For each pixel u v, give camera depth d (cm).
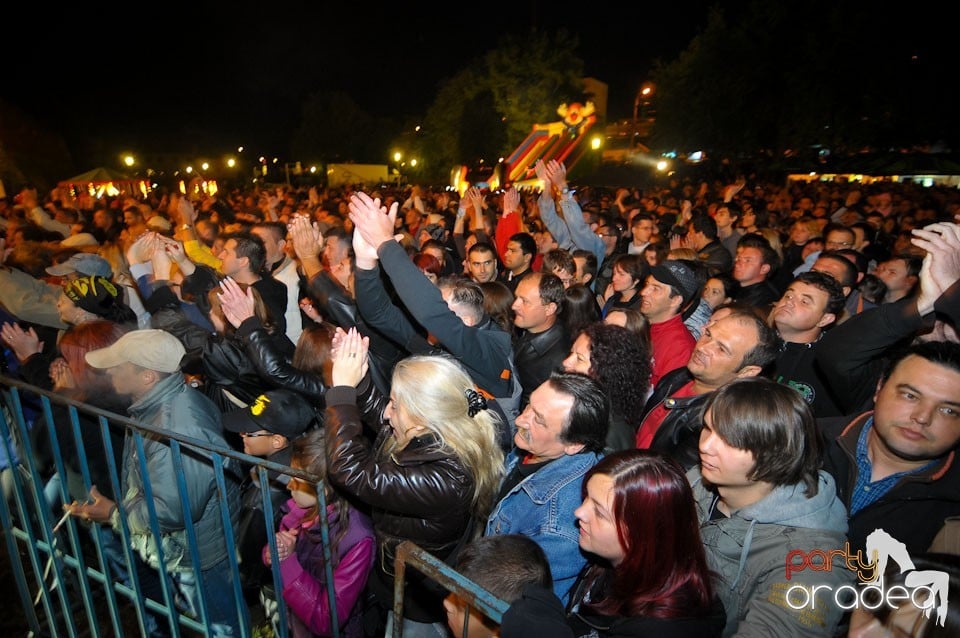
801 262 660
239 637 259
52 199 1244
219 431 244
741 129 2284
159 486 226
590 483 163
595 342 258
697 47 2448
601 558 180
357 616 236
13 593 303
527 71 3788
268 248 517
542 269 479
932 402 167
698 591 150
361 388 241
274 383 261
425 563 140
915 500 175
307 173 4788
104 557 226
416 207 1133
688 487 156
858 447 197
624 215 1197
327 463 192
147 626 245
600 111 5241
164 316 349
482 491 204
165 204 1294
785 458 159
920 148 2048
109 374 244
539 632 125
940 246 212
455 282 321
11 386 221
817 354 256
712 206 994
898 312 223
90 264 432
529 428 209
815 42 2033
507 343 282
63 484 222
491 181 3052
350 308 320
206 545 241
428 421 193
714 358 246
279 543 222
